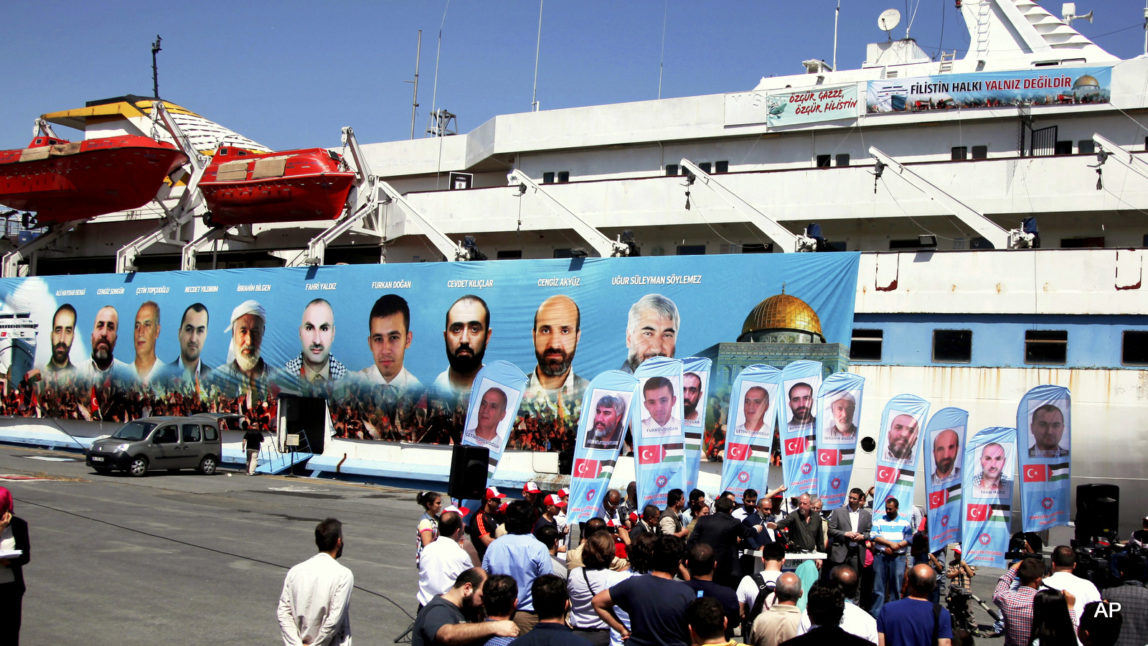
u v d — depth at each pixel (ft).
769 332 79.92
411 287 99.09
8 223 146.72
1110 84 89.92
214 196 116.78
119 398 120.37
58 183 124.47
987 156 94.48
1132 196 82.89
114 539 55.77
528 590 28.45
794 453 63.10
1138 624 29.43
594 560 28.45
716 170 103.71
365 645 35.47
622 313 86.53
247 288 110.83
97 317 123.44
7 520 26.17
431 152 122.83
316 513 73.72
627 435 84.02
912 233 92.27
